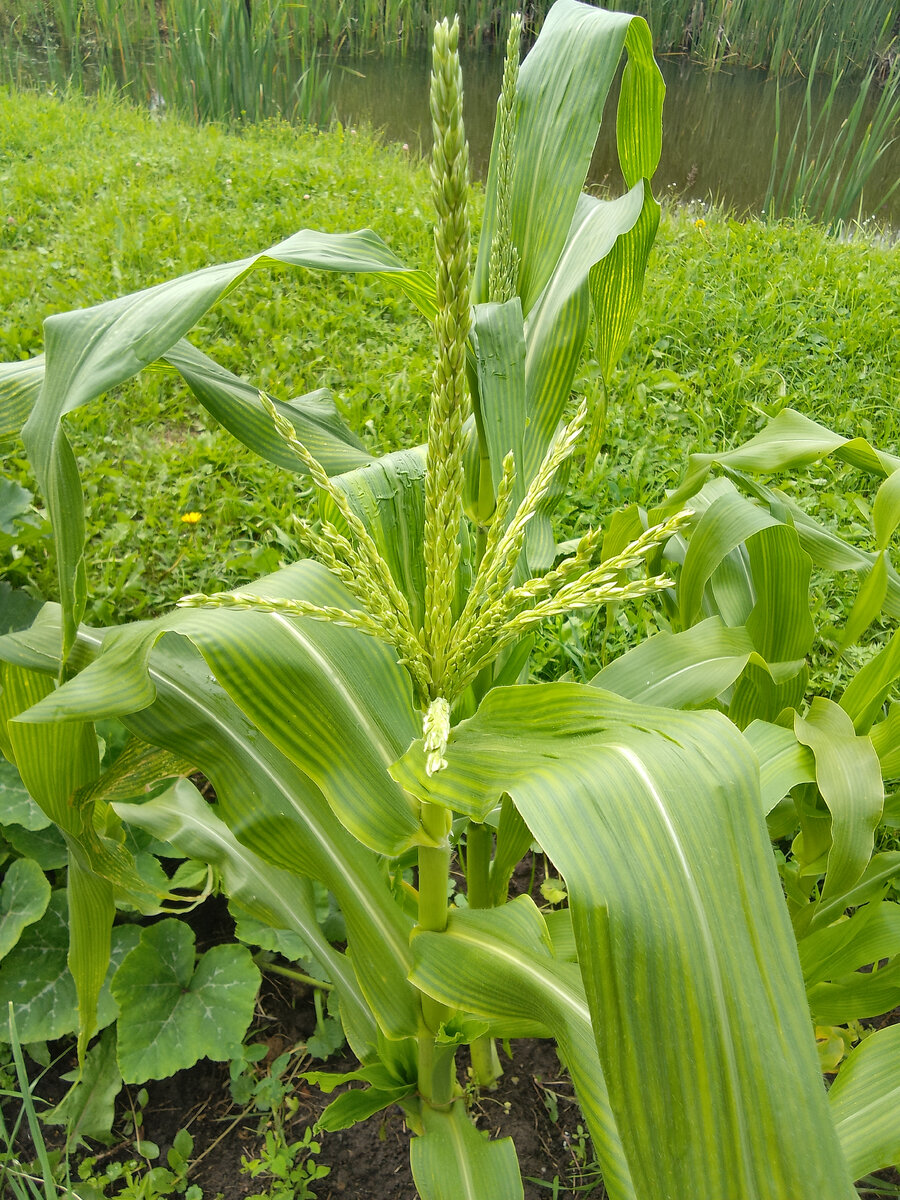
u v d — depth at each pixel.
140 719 0.60
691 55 5.82
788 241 2.75
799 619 0.76
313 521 1.34
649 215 0.67
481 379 0.60
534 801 0.39
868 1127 0.57
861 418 1.76
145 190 2.50
